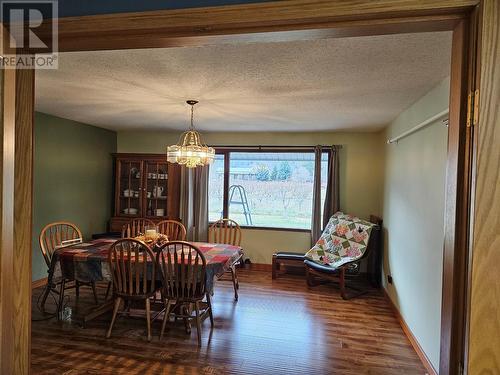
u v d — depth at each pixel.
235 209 5.50
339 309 3.58
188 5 0.98
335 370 2.39
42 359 2.48
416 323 2.74
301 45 1.85
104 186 5.39
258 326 3.11
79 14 1.03
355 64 2.13
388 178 4.12
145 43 1.08
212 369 2.38
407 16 0.88
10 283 0.98
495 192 0.79
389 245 3.91
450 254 0.91
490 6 0.80
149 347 2.68
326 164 5.12
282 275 4.85
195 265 2.72
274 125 4.57
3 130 0.96
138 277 2.75
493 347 0.80
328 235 4.64
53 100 3.34
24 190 1.08
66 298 3.71
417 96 2.83
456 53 0.90
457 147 0.89
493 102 0.80
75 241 3.60
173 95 3.04
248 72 2.35
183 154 3.23
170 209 5.29
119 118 4.34
